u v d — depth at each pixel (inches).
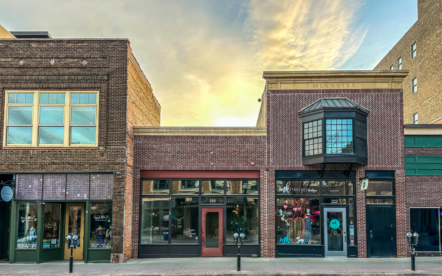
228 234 650.8
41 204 608.4
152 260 613.9
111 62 625.6
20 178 615.5
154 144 663.8
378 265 558.6
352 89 664.4
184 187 661.3
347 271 512.7
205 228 650.8
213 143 663.1
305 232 646.5
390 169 649.6
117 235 594.9
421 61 1269.7
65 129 619.5
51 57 627.8
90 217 610.2
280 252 640.4
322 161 618.5
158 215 655.1
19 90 627.8
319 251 637.9
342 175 651.5
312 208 650.8
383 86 665.6
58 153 613.0
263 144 661.3
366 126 650.8
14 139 623.2
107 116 618.8
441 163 660.7
